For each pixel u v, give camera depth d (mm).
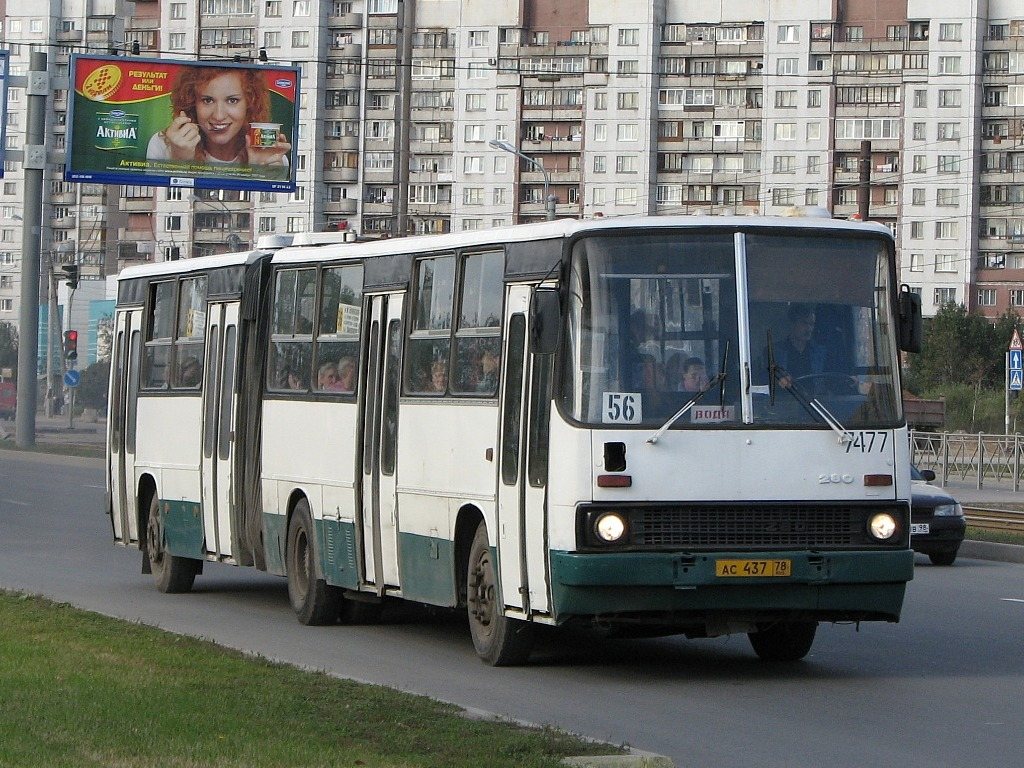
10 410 149125
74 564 37875
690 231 21109
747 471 20641
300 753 14570
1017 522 50438
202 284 31969
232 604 30781
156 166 81062
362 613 27922
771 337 21000
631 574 20141
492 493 22266
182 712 16641
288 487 28281
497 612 22266
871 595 20891
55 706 16891
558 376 20719
